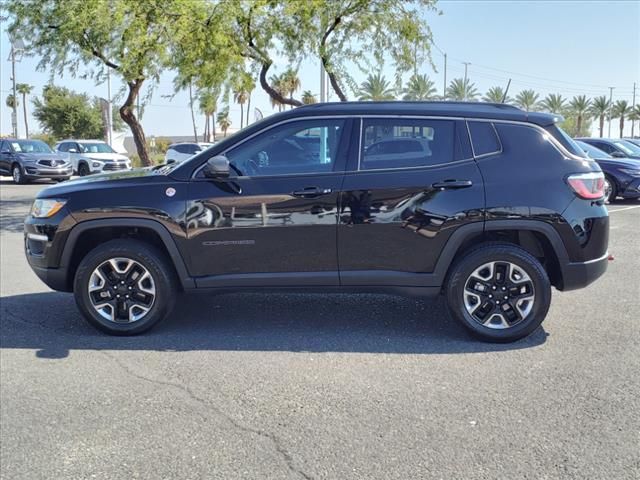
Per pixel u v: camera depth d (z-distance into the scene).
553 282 5.18
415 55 14.35
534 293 4.86
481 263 4.87
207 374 4.39
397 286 4.99
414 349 4.86
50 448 3.41
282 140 5.05
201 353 4.82
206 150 5.12
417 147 4.98
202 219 4.98
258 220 4.95
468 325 4.94
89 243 5.39
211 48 12.97
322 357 4.70
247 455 3.30
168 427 3.62
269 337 5.18
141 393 4.09
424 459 3.22
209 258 5.04
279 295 6.53
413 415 3.71
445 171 4.89
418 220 4.86
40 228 5.20
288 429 3.57
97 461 3.27
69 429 3.62
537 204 4.80
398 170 4.92
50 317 5.83
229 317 5.76
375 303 6.19
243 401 3.95
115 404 3.93
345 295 6.50
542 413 3.71
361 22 13.66
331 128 5.03
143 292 5.17
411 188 4.86
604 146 16.48
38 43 15.03
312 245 4.95
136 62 13.28
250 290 5.10
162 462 3.24
